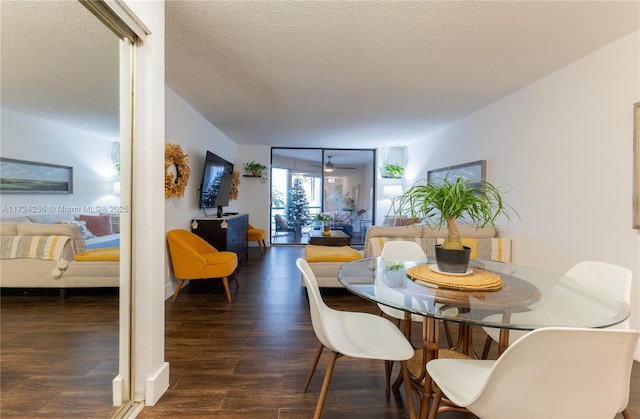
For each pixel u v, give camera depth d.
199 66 2.62
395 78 2.86
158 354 1.62
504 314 1.15
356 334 1.52
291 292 3.41
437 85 3.03
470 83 2.97
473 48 2.28
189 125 3.73
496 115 3.52
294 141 6.08
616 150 2.17
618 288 1.47
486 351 1.80
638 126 1.99
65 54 1.54
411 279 1.58
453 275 1.52
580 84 2.44
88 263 1.72
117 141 1.57
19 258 1.57
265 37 2.14
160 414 1.48
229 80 2.92
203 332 2.39
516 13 1.84
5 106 1.37
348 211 7.09
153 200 1.56
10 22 1.40
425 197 1.51
